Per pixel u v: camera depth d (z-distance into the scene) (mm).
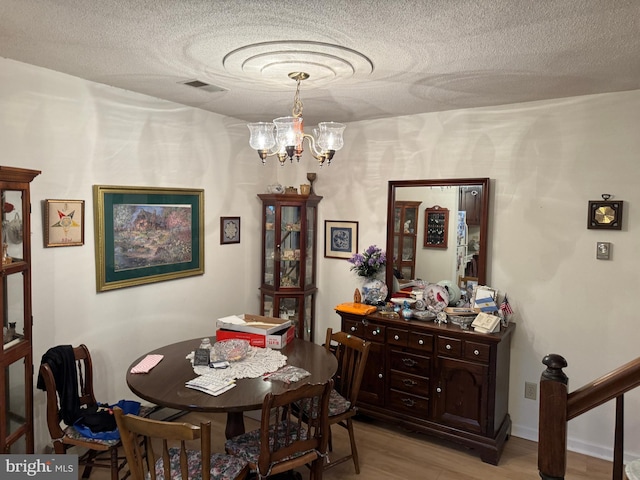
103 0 1630
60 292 2648
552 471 1359
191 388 2141
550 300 3066
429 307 3287
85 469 2506
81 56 2275
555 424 1348
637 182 2760
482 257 3244
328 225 4102
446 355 2977
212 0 1617
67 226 2650
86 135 2742
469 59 2203
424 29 1844
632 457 2842
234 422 2566
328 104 3227
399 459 2885
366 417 3395
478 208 3254
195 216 3576
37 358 2523
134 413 2488
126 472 2568
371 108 3336
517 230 3166
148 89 2926
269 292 4047
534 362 3135
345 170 3963
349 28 1840
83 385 2611
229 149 3869
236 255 4027
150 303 3252
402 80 2572
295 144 2195
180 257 3459
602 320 2898
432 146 3488
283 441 2211
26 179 2143
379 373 3266
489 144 3242
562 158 2986
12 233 2092
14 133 2373
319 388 1998
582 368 2977
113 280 2951
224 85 2775
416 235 3537
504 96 2939
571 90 2775
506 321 3086
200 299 3682
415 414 3119
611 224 2812
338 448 3014
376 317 3250
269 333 2744
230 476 1940
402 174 3652
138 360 2553
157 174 3230
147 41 2035
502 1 1583
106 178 2883
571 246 2980
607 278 2873
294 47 2047
